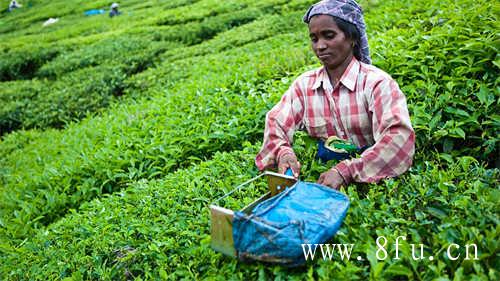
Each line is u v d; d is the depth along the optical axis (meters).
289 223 2.02
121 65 11.20
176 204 3.28
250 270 2.32
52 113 9.73
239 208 2.82
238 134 4.68
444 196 2.53
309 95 2.94
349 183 2.71
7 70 13.93
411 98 3.86
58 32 17.81
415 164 3.07
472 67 3.85
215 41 11.61
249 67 6.76
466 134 3.47
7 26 22.03
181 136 5.11
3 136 9.52
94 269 2.95
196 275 2.43
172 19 15.17
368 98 2.73
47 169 5.74
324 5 2.68
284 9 13.02
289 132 2.99
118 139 5.67
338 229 2.28
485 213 2.30
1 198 5.68
